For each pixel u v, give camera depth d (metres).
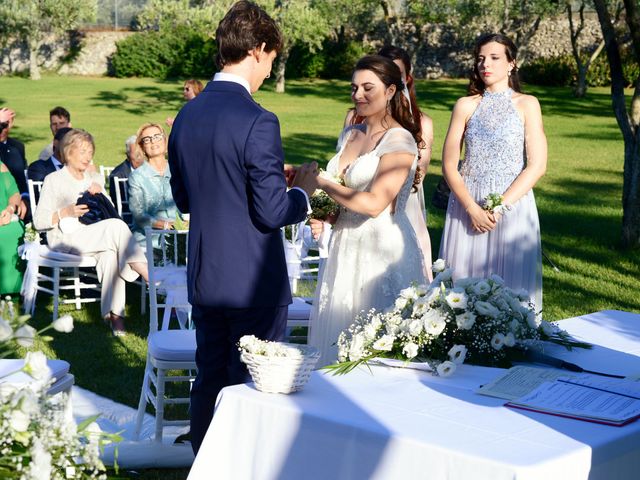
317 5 35.50
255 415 2.42
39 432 1.78
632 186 8.89
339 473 2.23
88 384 5.16
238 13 3.07
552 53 37.94
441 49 40.84
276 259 3.12
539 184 13.16
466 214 4.45
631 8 8.49
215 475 2.46
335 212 3.83
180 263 6.42
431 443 2.08
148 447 3.99
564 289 7.43
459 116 4.48
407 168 3.62
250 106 3.03
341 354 2.85
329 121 23.25
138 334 6.28
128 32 42.78
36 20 37.50
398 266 3.75
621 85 8.84
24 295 6.69
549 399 2.39
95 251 6.33
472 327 2.83
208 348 3.23
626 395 2.40
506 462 1.97
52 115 8.09
